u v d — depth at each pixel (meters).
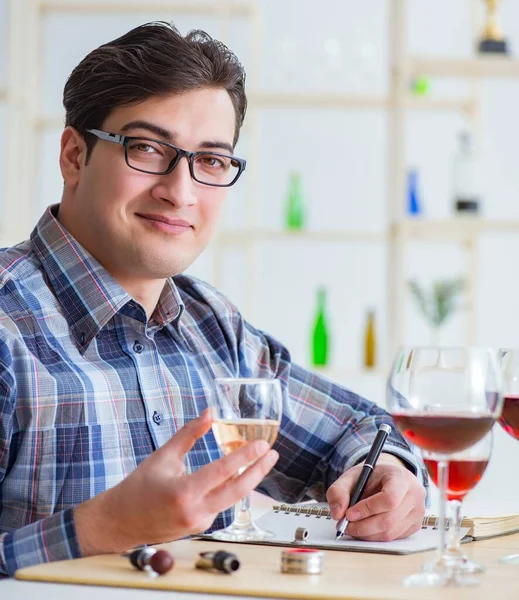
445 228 3.76
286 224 4.29
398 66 3.77
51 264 1.52
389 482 1.29
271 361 1.82
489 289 4.57
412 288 4.17
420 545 1.23
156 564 0.99
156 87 1.46
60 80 4.52
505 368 1.26
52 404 1.39
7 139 4.04
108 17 4.51
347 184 4.58
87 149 1.51
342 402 1.76
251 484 1.04
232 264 4.56
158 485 1.04
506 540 1.32
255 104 4.14
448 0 4.59
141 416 1.49
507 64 3.76
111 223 1.49
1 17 4.45
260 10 4.55
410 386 1.02
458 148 4.53
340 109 4.47
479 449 1.10
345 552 1.18
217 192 1.54
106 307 1.49
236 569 1.01
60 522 1.09
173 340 1.64
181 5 4.31
